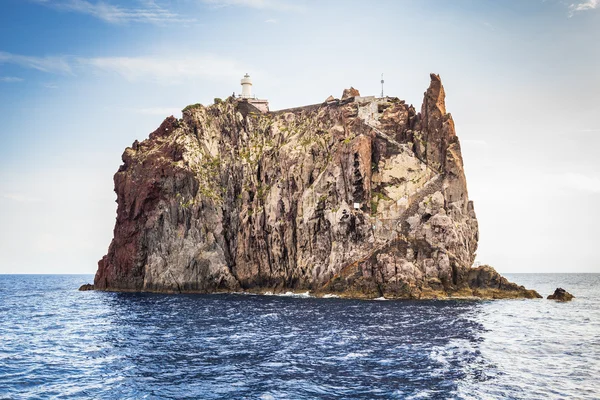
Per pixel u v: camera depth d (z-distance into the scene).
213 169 137.88
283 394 37.53
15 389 39.41
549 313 81.88
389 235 111.38
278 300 103.81
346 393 37.75
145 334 62.75
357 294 105.31
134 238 134.62
